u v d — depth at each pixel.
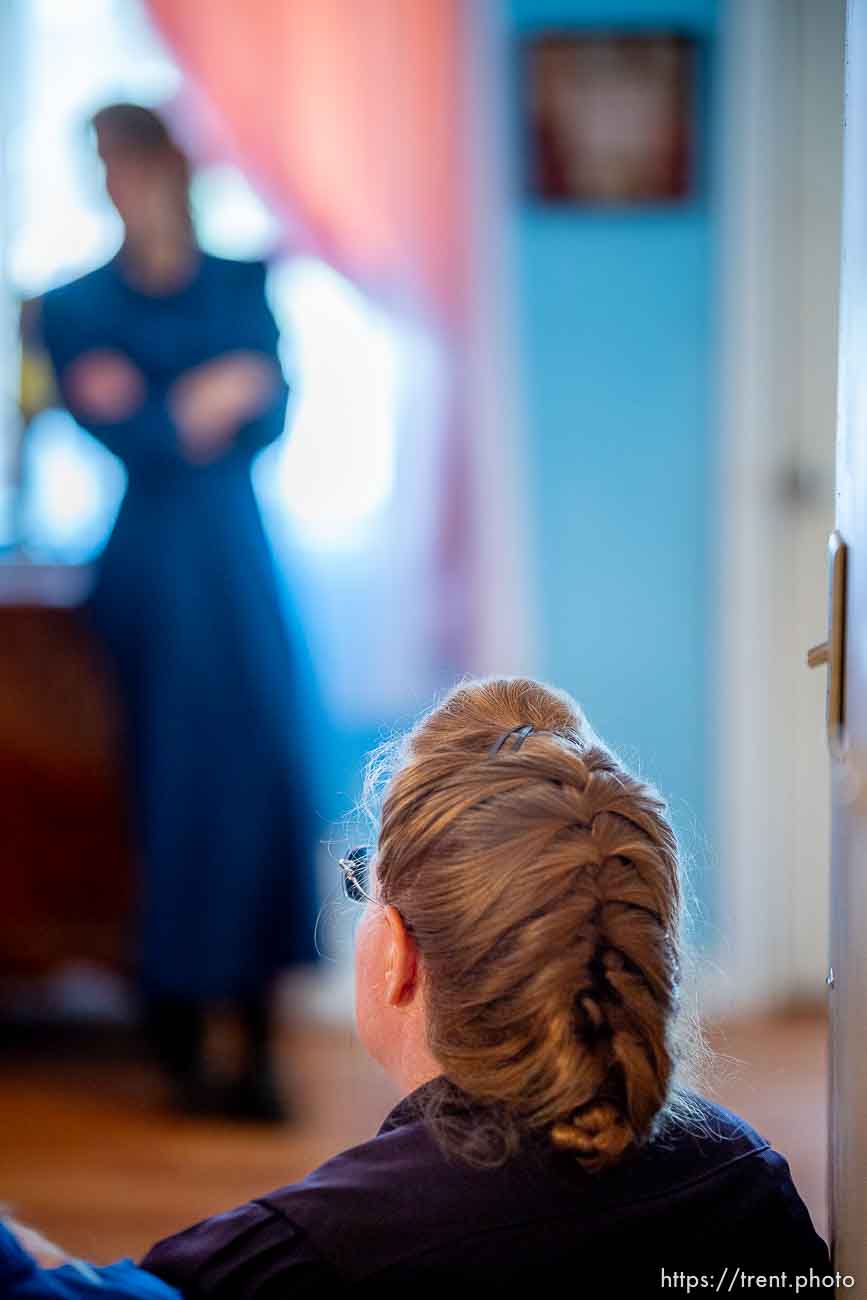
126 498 2.74
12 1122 2.77
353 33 3.15
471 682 0.99
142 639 2.73
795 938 3.38
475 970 0.85
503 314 3.24
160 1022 2.86
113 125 2.64
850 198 0.97
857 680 0.94
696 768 3.37
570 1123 0.84
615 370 3.28
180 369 2.69
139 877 2.83
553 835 0.85
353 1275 0.83
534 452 3.31
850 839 0.97
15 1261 0.82
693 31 3.18
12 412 3.30
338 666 3.30
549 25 3.18
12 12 3.23
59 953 2.96
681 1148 0.91
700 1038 0.97
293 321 3.26
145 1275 0.87
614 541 3.33
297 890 2.76
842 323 1.00
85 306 2.70
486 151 3.19
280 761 2.73
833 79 3.17
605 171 3.23
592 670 3.36
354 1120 2.77
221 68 3.16
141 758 2.77
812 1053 3.09
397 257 3.21
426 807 0.88
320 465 3.28
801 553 3.29
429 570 3.29
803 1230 0.94
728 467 3.28
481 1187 0.85
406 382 3.25
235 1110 2.79
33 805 2.92
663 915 0.87
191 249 2.71
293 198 3.19
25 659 2.89
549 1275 0.84
